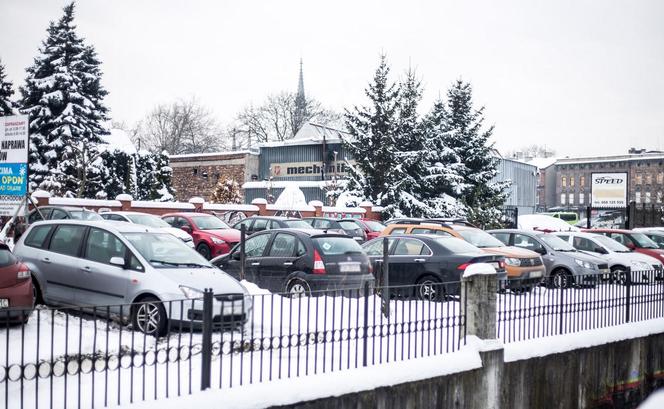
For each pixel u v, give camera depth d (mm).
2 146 15148
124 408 5816
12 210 14977
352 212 39469
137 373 7434
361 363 8109
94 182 44094
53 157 45531
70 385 6895
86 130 47438
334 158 56156
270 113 83562
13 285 9125
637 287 12328
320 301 12219
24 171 14844
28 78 48344
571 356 10164
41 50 49094
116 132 53844
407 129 44406
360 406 7293
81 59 49375
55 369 7422
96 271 10195
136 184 49875
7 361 5383
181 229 22797
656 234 25938
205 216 23641
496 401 8891
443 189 44219
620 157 107562
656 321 12203
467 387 8508
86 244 10648
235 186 46125
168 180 51125
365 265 13141
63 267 10641
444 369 8219
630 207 34688
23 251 11266
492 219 36625
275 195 53000
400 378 7715
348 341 7539
